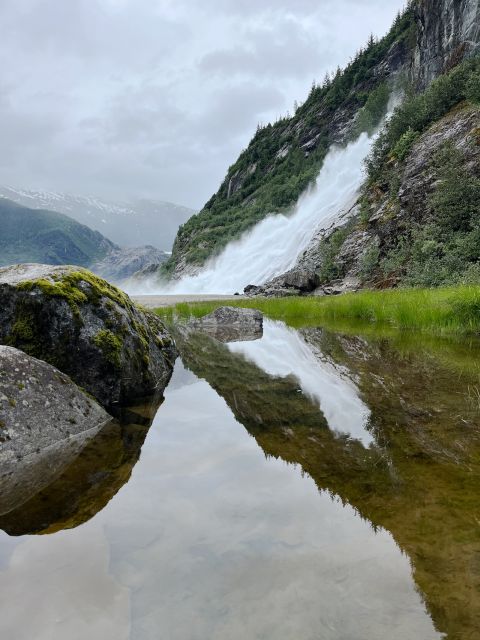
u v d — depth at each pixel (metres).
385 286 24.08
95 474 2.40
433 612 1.19
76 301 4.46
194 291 71.19
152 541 1.62
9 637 1.13
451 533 1.62
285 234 65.25
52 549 1.59
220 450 2.71
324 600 1.25
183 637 1.12
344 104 94.94
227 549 1.54
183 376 5.54
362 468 2.33
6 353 3.32
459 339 7.87
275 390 4.50
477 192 20.73
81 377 4.27
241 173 128.50
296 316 16.20
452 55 37.97
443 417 3.27
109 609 1.24
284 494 2.01
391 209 28.41
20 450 2.79
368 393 4.12
